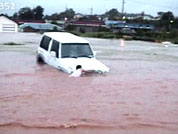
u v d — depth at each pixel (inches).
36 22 2783.0
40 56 523.5
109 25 2687.0
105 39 1637.6
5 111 251.6
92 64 422.6
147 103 290.4
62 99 292.8
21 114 244.7
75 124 225.8
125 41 1563.7
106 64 565.0
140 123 233.3
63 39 470.3
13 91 319.9
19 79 382.3
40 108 261.9
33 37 1391.5
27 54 677.3
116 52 850.8
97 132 213.2
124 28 2534.5
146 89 350.3
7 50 759.7
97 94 316.5
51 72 429.4
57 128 217.0
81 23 2733.8
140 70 504.4
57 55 450.6
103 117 243.8
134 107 275.0
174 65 606.9
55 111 254.7
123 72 467.8
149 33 2111.2
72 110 258.8
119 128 222.1
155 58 744.3
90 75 409.4
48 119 234.7
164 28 2800.2
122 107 273.3
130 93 327.6
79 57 446.0
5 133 206.2
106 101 291.1
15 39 1221.1
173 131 220.2
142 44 1374.3
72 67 408.2
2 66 485.1
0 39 1195.9
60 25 2915.8
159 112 262.8
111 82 379.2
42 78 389.1
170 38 2012.8
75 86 348.8
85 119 237.5
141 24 2731.3
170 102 297.3
